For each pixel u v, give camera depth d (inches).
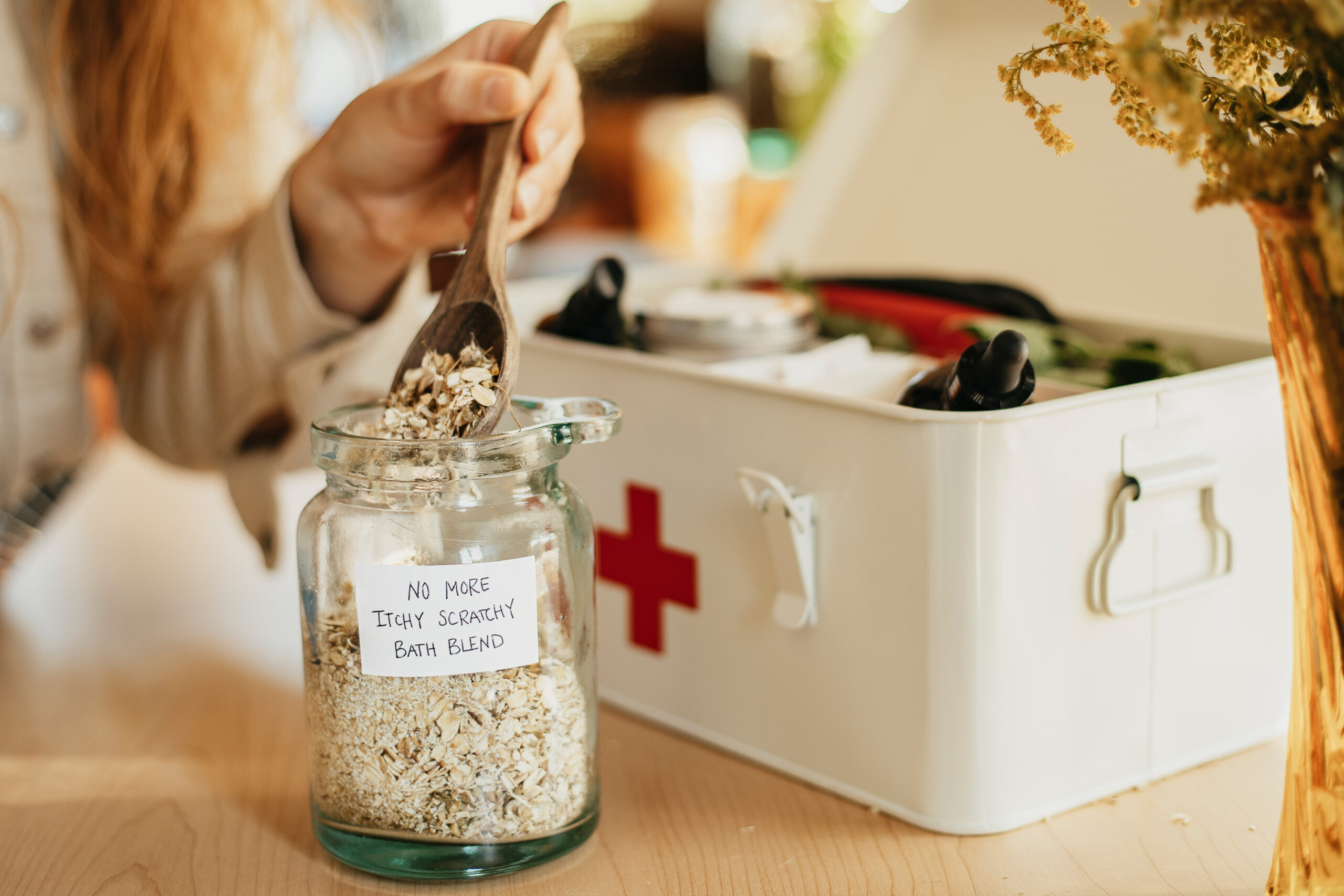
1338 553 31.6
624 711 41.6
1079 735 37.1
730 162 99.7
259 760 40.3
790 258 53.1
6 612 48.1
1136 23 30.0
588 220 100.7
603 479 40.8
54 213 47.0
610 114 100.9
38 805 38.7
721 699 39.7
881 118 51.8
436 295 47.9
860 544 36.6
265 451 45.9
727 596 39.1
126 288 46.7
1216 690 38.5
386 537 34.7
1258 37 31.9
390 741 35.0
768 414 37.6
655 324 43.0
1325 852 32.6
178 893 35.9
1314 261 30.5
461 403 34.7
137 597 49.0
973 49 49.6
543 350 41.4
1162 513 37.0
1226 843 36.3
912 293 47.4
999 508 35.4
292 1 48.8
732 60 100.4
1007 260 48.7
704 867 36.1
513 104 36.5
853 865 36.0
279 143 49.6
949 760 36.3
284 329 44.0
